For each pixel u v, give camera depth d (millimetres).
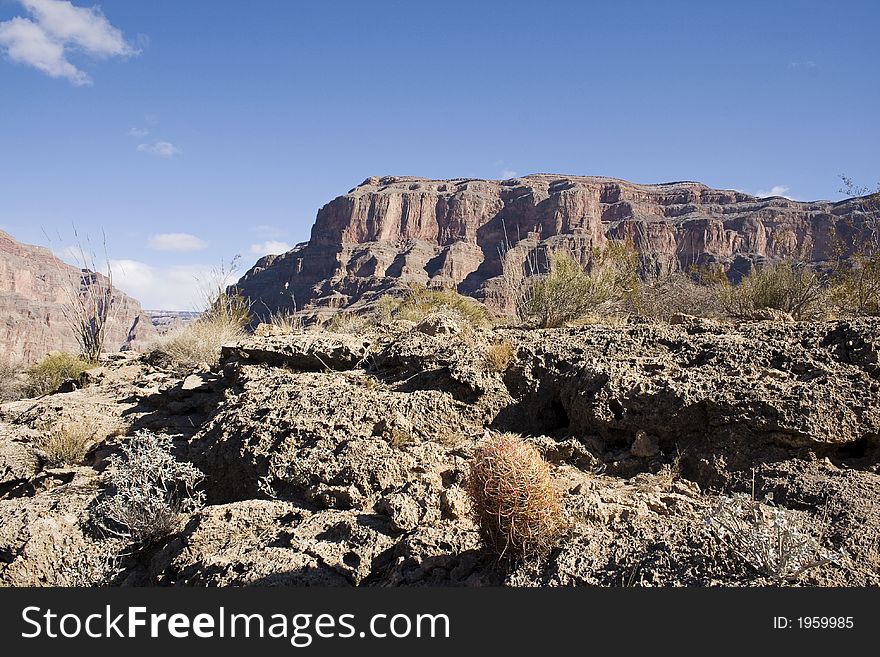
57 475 6891
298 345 8102
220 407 7102
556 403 6219
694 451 5078
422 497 4641
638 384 5520
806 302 9883
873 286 9305
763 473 4672
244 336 12711
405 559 4043
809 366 5508
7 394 16156
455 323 8320
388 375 7262
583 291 10492
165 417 8008
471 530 4258
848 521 3846
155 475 5699
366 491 5109
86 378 11180
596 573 3615
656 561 3572
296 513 4980
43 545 5047
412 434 5809
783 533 3312
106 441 7750
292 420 5945
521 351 6809
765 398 5016
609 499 4379
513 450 3883
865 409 4859
